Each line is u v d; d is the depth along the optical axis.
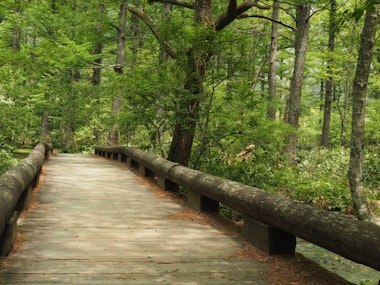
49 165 13.69
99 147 20.98
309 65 24.89
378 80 20.36
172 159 10.62
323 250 6.47
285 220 3.95
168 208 6.86
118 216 6.11
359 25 16.45
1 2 15.44
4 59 13.17
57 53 20.27
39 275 3.48
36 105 24.91
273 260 4.16
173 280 3.50
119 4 22.34
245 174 10.01
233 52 9.77
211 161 10.80
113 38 27.31
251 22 25.36
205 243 4.77
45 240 4.62
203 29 9.45
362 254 2.97
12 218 4.38
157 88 9.84
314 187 10.39
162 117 10.38
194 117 10.20
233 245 4.70
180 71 9.83
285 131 10.92
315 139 33.25
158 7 24.62
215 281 3.52
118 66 19.81
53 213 6.11
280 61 31.91
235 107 9.94
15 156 19.80
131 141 19.12
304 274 3.76
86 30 25.98
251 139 10.03
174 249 4.48
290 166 14.18
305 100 34.56
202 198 6.50
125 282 3.40
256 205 4.53
